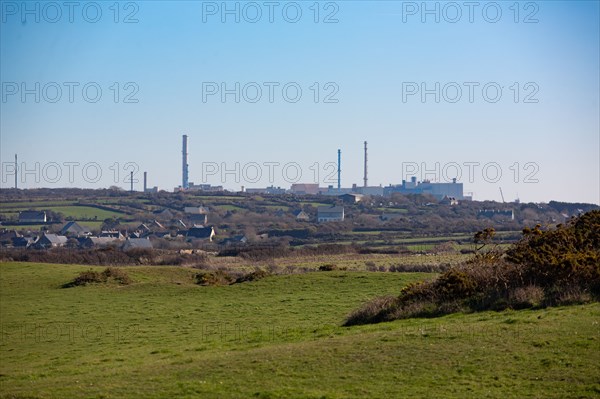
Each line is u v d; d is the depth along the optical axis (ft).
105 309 173.17
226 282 218.79
